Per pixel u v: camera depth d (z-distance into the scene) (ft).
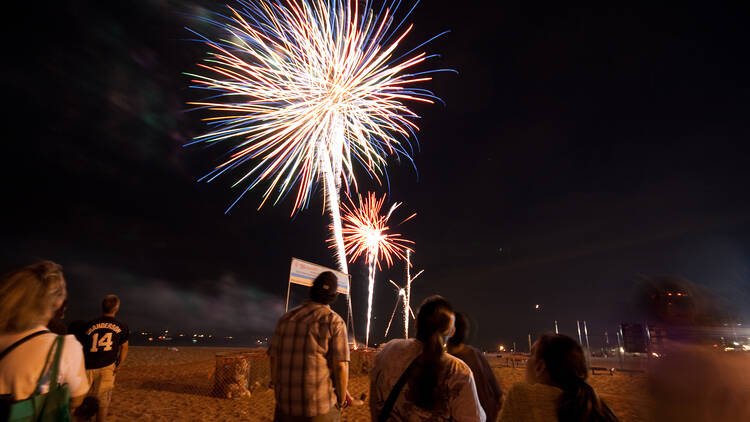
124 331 15.40
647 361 5.43
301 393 8.84
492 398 9.29
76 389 6.05
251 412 21.74
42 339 5.69
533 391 5.80
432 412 6.68
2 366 5.28
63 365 5.77
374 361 7.77
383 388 7.26
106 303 15.23
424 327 7.29
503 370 50.65
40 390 5.46
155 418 19.77
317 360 9.09
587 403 5.44
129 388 27.40
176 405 22.72
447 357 7.13
